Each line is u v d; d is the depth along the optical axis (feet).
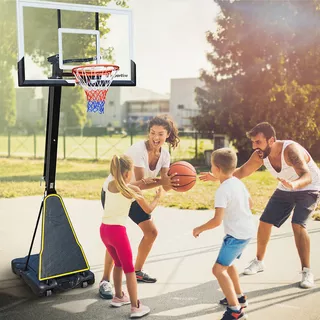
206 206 23.68
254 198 25.62
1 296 11.74
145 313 10.53
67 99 79.30
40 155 48.73
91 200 25.86
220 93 42.24
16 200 25.46
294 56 38.96
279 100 38.73
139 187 11.55
